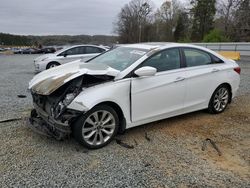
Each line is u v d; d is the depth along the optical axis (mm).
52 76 4098
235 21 37406
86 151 3812
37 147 3895
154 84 4328
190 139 4336
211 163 3596
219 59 5578
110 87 3889
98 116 3867
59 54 12086
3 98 6766
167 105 4609
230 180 3217
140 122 4328
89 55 12406
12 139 4141
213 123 5105
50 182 3062
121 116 4117
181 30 71375
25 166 3379
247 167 3529
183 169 3424
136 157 3691
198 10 60750
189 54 5023
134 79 4121
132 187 3020
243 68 14109
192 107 5066
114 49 5277
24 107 5867
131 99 4113
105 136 4000
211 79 5270
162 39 80312
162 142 4191
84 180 3121
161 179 3188
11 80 10164
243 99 6988
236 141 4328
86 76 3871
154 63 4445
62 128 3580
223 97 5688
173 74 4617
